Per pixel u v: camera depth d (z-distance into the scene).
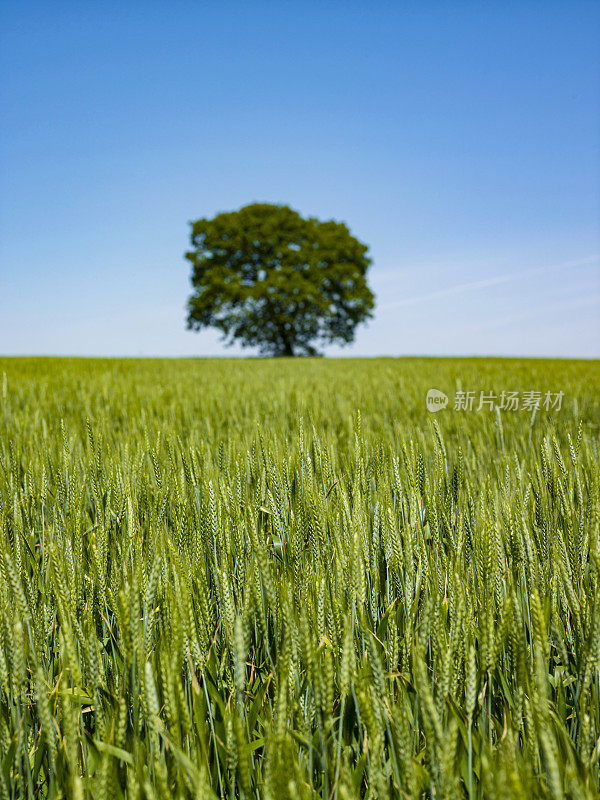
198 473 2.09
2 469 2.38
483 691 1.09
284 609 1.15
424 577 1.44
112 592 1.34
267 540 1.72
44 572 1.56
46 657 1.32
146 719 0.99
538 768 0.99
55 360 14.78
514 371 10.70
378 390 6.54
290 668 1.09
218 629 1.33
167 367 12.94
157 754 0.94
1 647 1.12
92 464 2.28
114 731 1.02
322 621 1.25
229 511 1.63
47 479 2.20
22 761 1.08
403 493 1.87
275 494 1.93
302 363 15.91
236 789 1.07
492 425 3.33
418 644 1.04
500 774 0.65
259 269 41.53
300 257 39.75
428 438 2.93
